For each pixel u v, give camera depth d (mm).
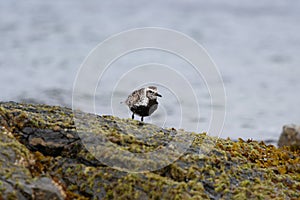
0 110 7918
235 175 7668
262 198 7223
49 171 7328
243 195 7188
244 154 8570
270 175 7918
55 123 7980
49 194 6621
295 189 7762
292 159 8898
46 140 7707
